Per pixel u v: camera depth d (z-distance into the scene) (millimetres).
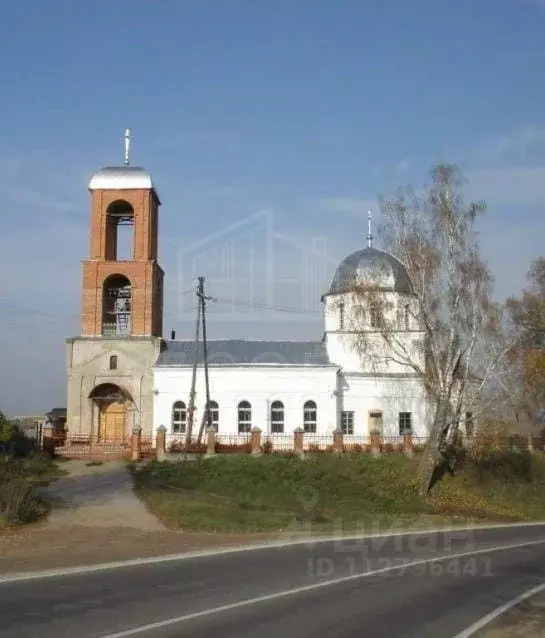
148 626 11469
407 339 45031
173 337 57656
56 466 42938
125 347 51969
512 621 12922
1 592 14383
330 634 11312
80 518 27125
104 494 33250
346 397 53688
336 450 48625
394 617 12758
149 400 51750
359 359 52531
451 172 42875
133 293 52344
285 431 52438
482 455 45938
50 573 16922
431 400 46719
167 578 16391
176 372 52062
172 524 27016
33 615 12219
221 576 16781
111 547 21719
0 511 25281
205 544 23016
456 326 42969
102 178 52750
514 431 52594
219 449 48312
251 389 52562
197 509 29859
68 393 51500
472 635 11727
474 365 44844
